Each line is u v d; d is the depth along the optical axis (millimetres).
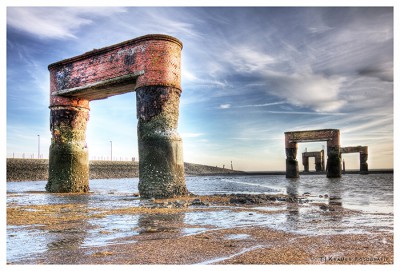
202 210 11391
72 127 21750
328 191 22656
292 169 49531
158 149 16266
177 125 17219
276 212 10906
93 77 19641
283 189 25938
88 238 6969
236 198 14719
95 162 68812
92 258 5477
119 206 12727
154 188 16031
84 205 13219
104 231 7680
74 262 5285
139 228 8047
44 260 5410
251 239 6742
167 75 16859
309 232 7473
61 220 9375
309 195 18578
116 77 18406
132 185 37094
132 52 17781
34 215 10336
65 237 7086
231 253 5688
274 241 6562
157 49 16953
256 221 9070
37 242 6637
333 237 6898
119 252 5816
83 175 21812
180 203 13094
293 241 6547
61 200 15656
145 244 6359
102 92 20891
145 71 16969
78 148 21734
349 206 12898
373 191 22391
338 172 47344
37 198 16922
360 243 6352
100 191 23562
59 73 21453
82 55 20125
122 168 74812
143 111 16828
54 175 21281
